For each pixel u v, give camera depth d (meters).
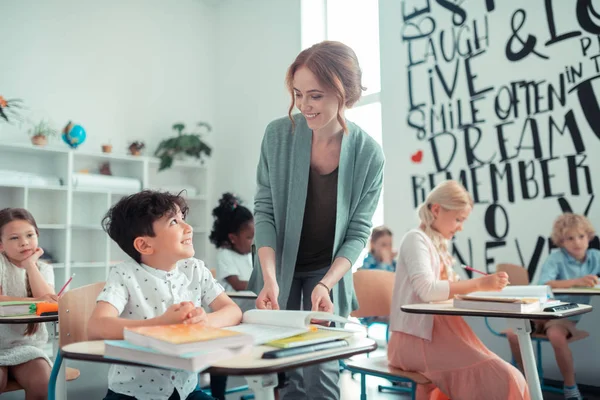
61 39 5.12
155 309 1.24
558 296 3.14
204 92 6.10
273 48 5.55
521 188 3.65
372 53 4.86
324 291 1.49
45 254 4.74
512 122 3.72
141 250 1.24
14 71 4.82
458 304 1.68
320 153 1.68
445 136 4.05
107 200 5.03
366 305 2.47
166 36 5.86
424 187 4.13
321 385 1.62
